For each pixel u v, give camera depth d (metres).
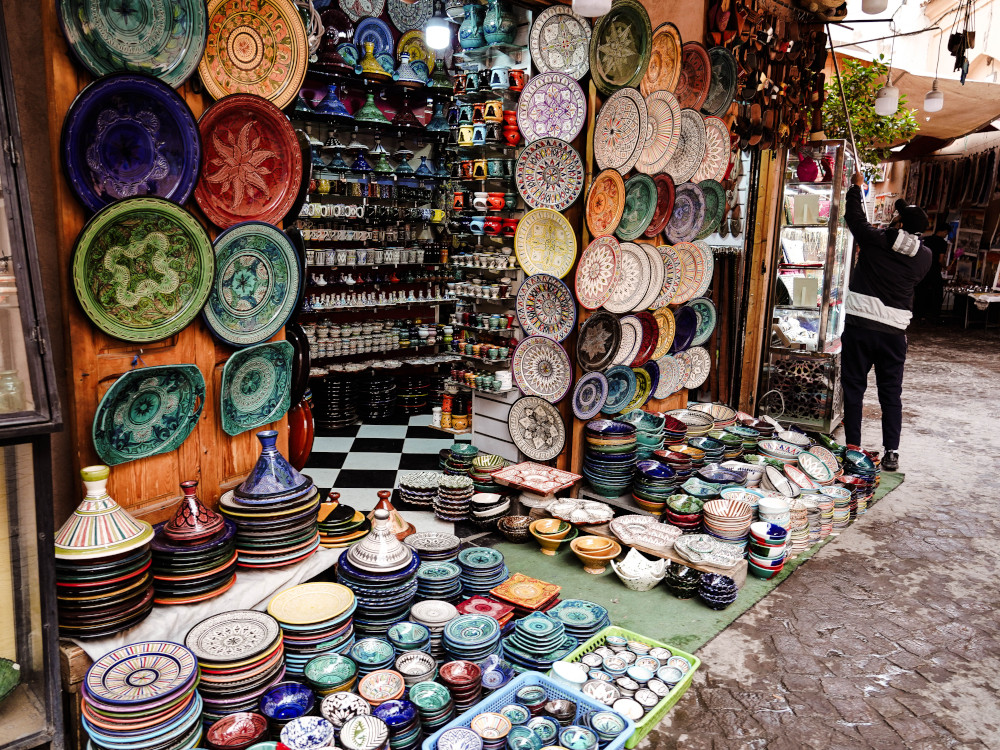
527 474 3.67
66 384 2.09
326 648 2.21
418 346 6.32
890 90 6.23
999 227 11.95
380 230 6.05
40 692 1.76
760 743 2.18
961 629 2.88
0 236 1.60
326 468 4.51
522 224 3.69
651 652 2.52
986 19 9.67
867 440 5.65
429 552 2.80
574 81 3.49
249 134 2.40
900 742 2.20
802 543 3.48
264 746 1.81
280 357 2.64
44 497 1.68
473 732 1.94
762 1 4.70
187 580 2.15
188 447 2.41
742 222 5.20
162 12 2.10
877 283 4.62
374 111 5.67
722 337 5.20
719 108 4.48
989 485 4.66
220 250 2.35
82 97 1.92
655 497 3.51
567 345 3.77
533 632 2.39
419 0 6.09
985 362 9.16
